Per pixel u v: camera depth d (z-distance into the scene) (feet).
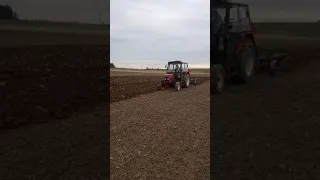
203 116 24.84
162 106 29.68
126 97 37.04
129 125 21.93
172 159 14.85
